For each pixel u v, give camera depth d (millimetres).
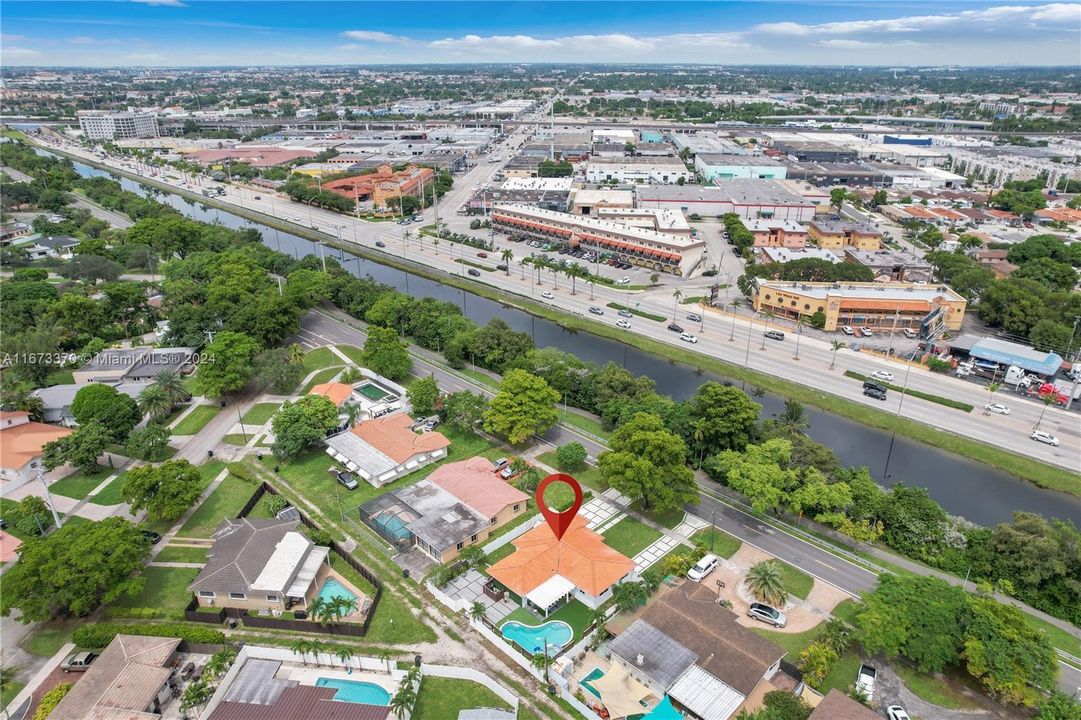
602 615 96562
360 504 127312
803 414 147500
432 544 111562
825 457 125625
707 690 84375
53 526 120000
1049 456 143625
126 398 149375
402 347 178625
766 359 189875
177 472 120125
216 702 84250
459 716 82125
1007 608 89688
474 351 181375
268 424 157375
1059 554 103125
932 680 89062
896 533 116312
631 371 188250
